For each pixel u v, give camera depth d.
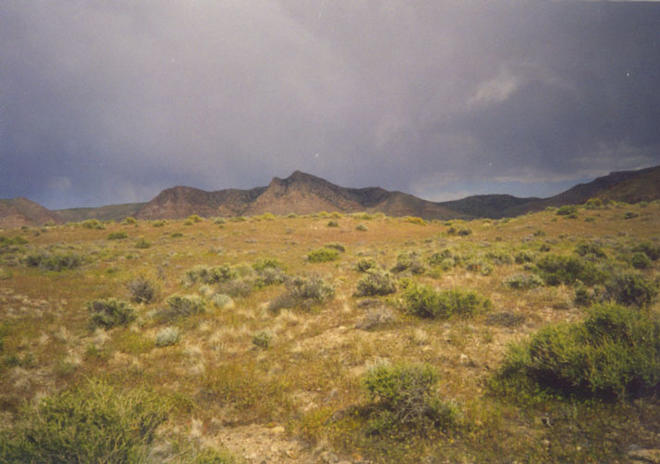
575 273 10.84
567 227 29.19
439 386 4.76
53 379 6.38
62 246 29.61
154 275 17.98
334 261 21.66
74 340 8.58
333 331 8.02
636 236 21.73
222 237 35.91
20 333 8.91
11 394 5.69
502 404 4.08
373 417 4.10
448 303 8.12
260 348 7.34
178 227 42.91
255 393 5.26
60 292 14.05
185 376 6.17
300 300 10.78
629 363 3.76
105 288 15.12
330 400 4.80
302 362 6.33
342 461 3.40
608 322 4.62
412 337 6.91
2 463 2.61
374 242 33.38
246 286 13.20
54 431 2.72
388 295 10.99
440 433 3.63
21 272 18.42
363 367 5.80
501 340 6.34
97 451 2.77
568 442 3.19
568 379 4.08
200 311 10.71
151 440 3.48
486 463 3.07
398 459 3.30
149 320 10.32
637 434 3.11
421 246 27.67
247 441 4.02
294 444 3.86
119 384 5.91
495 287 10.86
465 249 22.88
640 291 7.17
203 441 3.92
